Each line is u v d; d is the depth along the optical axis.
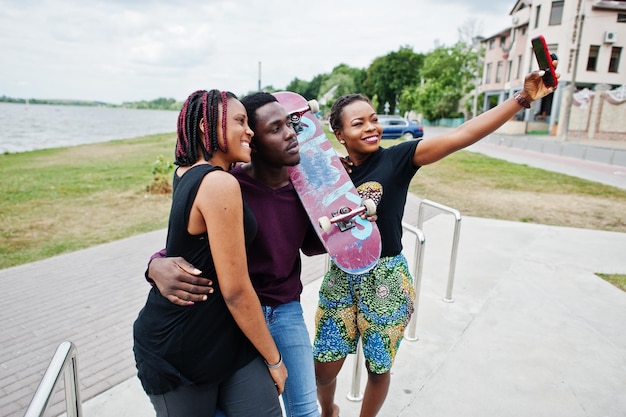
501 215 7.23
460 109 48.91
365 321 1.86
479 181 10.87
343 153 14.96
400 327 1.87
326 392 2.06
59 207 7.96
